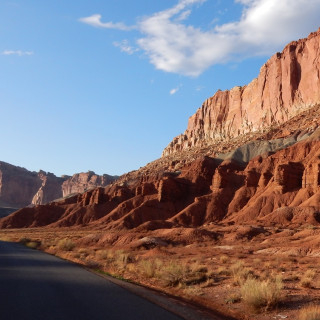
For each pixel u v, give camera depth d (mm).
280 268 24391
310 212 75125
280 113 165250
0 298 11906
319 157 94188
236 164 136500
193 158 178125
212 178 136250
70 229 126562
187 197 131250
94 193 156750
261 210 93250
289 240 50781
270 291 12422
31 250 42375
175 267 19344
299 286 16797
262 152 136375
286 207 81312
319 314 10320
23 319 9109
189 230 64375
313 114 140625
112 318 9516
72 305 11055
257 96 188750
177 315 10430
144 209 122438
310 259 33562
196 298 14398
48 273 19594
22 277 17516
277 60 173750
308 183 91500
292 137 134000
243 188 113875
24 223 155375
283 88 167000
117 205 148500
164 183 129000
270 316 11516
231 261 31547
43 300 11734
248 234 62281
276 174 99125
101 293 13469
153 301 12484
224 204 111500
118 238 67062
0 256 31094
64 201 173750
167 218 121188
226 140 196375
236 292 15109
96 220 139750
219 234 64500
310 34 159000
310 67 154750
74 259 32094
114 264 27672
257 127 179250
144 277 20781
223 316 11422
